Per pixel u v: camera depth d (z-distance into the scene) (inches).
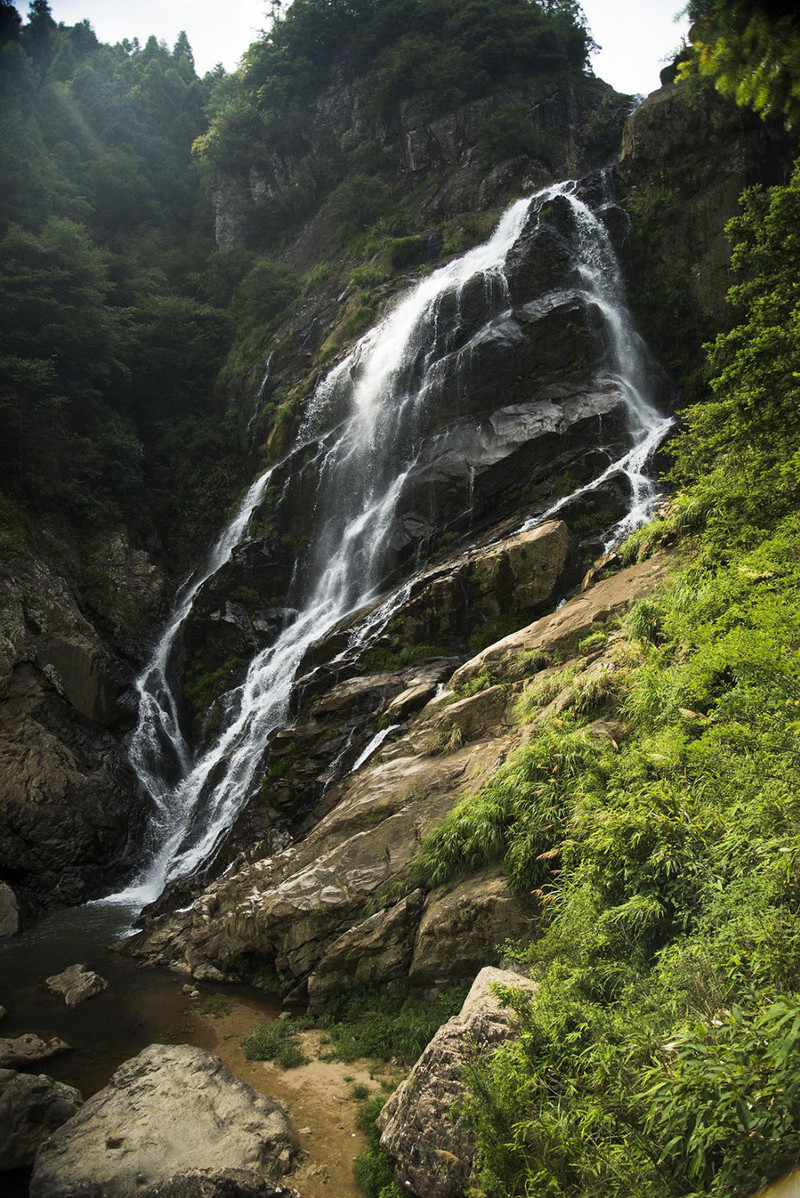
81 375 1355.8
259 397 1477.6
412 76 1866.4
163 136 2313.0
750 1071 153.0
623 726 425.7
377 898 455.5
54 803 831.7
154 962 561.9
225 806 814.5
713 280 1124.5
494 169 1630.2
